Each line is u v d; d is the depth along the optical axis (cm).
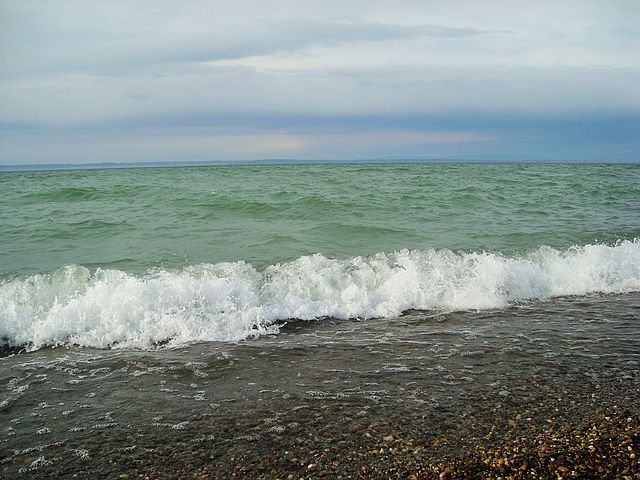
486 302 741
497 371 499
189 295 689
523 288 794
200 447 371
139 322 627
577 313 698
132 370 512
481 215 1466
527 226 1281
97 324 622
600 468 337
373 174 3231
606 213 1524
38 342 589
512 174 3256
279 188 2103
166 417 416
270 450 365
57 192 1834
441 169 4191
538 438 373
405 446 367
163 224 1302
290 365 523
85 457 362
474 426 393
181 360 537
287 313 688
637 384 462
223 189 2042
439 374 494
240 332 624
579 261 895
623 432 378
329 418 409
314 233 1169
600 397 437
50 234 1175
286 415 415
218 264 854
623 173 3466
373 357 543
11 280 810
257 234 1162
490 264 837
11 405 440
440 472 336
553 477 330
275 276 800
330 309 703
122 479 337
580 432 380
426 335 613
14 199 1798
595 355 538
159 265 904
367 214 1462
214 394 457
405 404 431
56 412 427
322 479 332
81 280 765
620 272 865
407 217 1421
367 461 350
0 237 1145
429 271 828
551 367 506
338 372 504
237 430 394
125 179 2803
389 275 814
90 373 506
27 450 371
